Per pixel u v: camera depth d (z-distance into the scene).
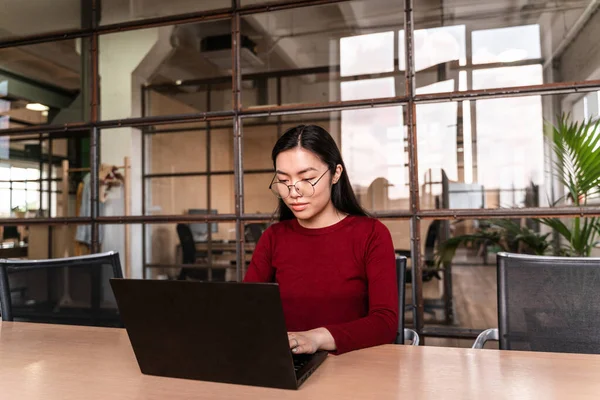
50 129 2.73
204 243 4.32
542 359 0.76
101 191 3.97
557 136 2.29
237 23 2.44
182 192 4.47
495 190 2.66
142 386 0.65
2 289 1.27
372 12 2.90
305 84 3.74
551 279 1.06
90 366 0.75
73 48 3.16
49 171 3.62
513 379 0.66
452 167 2.69
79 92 3.45
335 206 1.17
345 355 0.80
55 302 1.33
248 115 2.39
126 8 2.62
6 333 1.01
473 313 2.51
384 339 0.88
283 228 1.19
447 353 0.81
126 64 3.87
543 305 1.05
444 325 2.23
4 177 3.36
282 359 0.61
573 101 2.17
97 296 1.36
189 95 4.12
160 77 4.07
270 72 3.81
